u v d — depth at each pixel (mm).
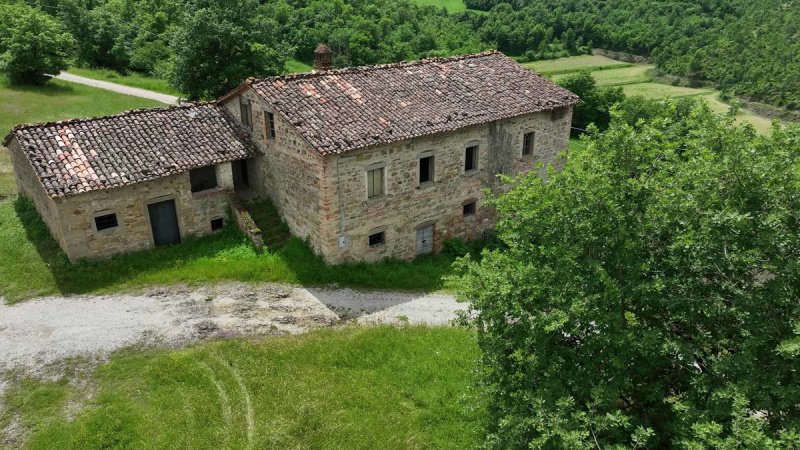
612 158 9477
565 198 9500
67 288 16188
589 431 8367
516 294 9570
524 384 9945
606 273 8914
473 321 10727
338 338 14820
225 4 32562
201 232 19219
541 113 21766
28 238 18297
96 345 13984
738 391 7668
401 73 20562
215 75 31438
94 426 11492
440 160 19344
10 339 14023
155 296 16312
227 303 16219
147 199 17672
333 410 12406
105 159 17234
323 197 16922
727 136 9469
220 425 11805
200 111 20141
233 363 13594
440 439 11930
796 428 7375
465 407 11234
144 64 46500
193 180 19562
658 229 8906
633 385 9344
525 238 10023
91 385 12711
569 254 9211
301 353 14102
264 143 19328
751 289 8344
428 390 13180
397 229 19188
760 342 7949
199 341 14391
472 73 21922
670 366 9188
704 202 8555
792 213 8047
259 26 33688
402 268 18938
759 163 8180
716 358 8430
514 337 9992
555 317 9047
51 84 37125
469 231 21516
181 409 12125
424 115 18734
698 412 8039
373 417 12336
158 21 50906
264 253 18484
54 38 36688
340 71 19688
